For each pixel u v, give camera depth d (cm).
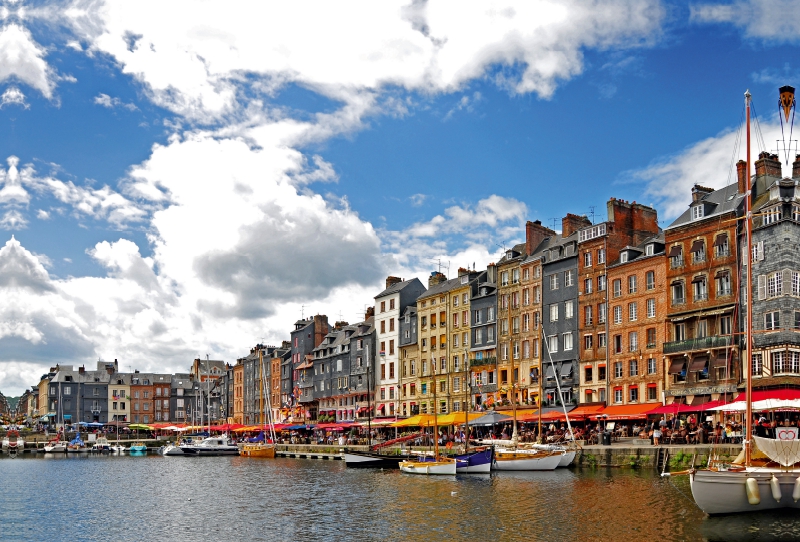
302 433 12588
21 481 7469
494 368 9619
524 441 7450
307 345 14488
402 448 8406
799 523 3541
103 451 13738
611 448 6100
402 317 11538
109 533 4144
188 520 4506
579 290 8456
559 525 3800
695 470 3678
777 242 6366
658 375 7350
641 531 3566
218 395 19488
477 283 10200
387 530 3909
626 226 8331
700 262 7062
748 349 3906
